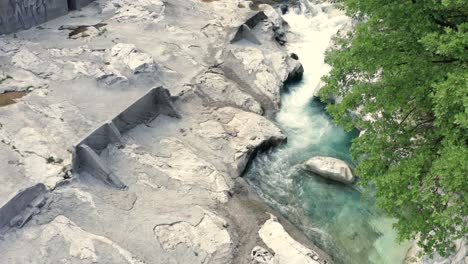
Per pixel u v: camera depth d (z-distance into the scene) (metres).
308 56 33.69
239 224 19.06
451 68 14.71
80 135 21.25
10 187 18.22
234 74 29.30
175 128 23.77
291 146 25.12
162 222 18.20
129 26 31.98
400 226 15.05
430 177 13.90
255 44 32.62
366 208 21.17
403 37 15.73
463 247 15.76
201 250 17.45
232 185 21.20
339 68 17.09
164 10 33.94
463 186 13.27
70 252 16.27
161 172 20.78
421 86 14.91
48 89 24.33
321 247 19.03
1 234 16.30
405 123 17.12
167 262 16.77
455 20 15.59
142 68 25.92
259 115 26.03
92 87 24.88
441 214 13.30
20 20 29.08
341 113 17.31
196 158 22.00
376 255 18.81
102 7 33.72
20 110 22.45
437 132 15.02
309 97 29.58
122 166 20.53
